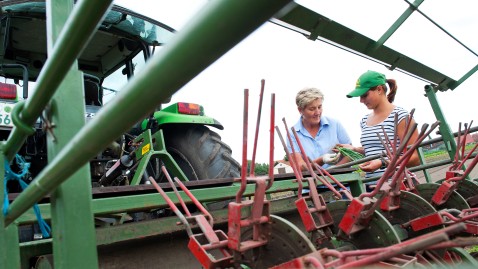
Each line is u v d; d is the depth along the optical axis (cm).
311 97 308
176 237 208
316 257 119
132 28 365
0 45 333
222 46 45
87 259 90
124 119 59
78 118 95
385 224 161
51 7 97
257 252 139
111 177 290
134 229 183
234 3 40
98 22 67
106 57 422
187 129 332
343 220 163
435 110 324
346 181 281
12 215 121
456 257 187
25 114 101
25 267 167
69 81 95
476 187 256
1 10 268
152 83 53
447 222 184
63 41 71
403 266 119
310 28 253
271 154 133
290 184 243
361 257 120
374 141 310
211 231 139
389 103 318
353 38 279
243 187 129
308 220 161
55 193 91
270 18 41
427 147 439
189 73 49
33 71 391
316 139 329
